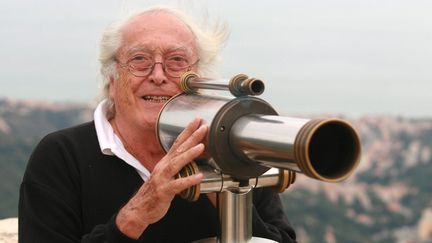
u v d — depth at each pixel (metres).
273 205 2.86
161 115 2.24
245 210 2.08
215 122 1.93
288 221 2.86
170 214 2.57
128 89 2.58
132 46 2.54
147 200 2.07
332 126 1.69
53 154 2.66
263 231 2.59
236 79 1.97
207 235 2.62
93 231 2.32
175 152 1.98
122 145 2.64
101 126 2.68
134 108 2.59
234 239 2.08
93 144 2.68
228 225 2.08
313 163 1.69
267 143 1.76
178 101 2.22
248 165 1.96
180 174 1.99
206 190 2.00
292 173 2.12
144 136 2.66
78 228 2.61
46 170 2.63
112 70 2.66
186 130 1.99
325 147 1.72
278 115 1.89
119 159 2.65
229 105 1.94
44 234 2.54
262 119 1.86
